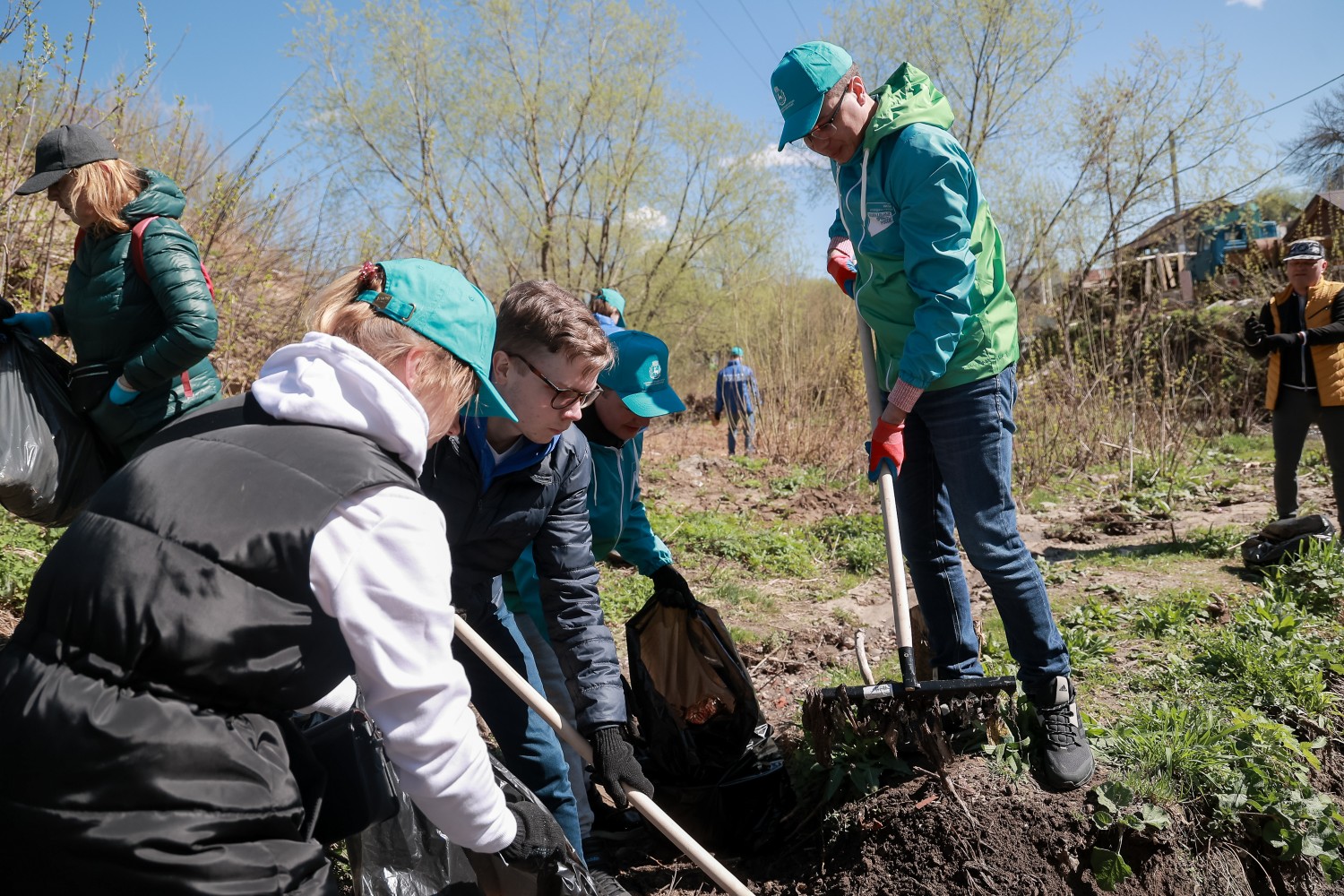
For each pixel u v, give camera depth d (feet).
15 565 14.51
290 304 27.96
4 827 4.49
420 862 7.18
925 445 11.19
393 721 5.08
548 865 7.02
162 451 5.01
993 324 10.35
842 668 15.07
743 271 66.13
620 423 10.12
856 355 37.24
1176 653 14.11
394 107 53.78
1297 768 10.85
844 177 10.77
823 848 10.47
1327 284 20.38
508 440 8.15
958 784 10.29
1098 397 35.17
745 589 19.86
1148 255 55.62
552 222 61.36
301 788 5.35
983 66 59.57
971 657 11.47
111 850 4.36
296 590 4.73
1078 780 10.25
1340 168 82.69
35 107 19.52
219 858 4.50
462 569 8.62
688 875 10.37
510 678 7.84
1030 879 9.61
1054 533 24.39
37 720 4.45
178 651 4.48
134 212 11.17
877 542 23.41
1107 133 52.13
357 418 5.13
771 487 32.94
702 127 62.18
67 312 11.62
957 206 9.75
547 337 7.51
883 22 60.49
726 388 39.63
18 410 11.19
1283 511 21.16
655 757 10.66
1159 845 10.01
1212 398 44.34
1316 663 13.37
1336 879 10.20
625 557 11.35
